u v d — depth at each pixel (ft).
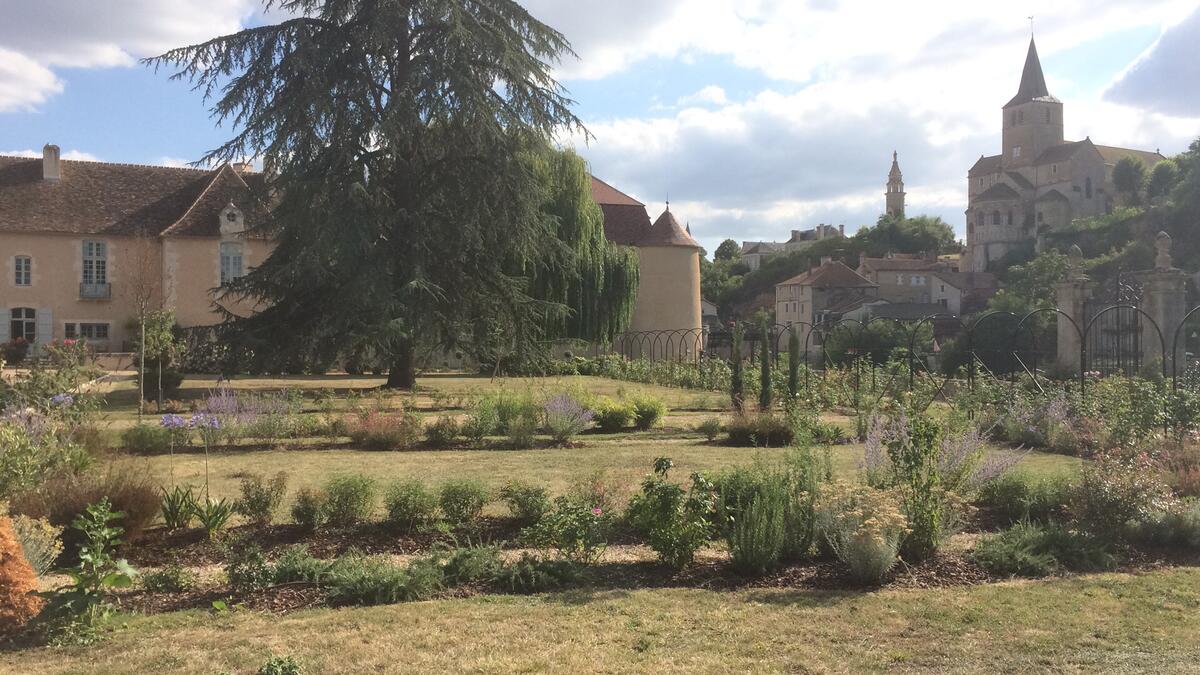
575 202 121.70
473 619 16.98
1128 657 15.19
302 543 22.39
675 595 18.65
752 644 15.70
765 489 22.09
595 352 133.90
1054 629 16.61
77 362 44.83
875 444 26.61
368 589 18.31
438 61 70.33
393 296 69.67
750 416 47.14
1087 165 317.83
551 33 80.38
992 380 55.83
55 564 20.54
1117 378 49.24
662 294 159.02
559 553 21.56
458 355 79.25
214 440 42.19
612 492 25.22
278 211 74.18
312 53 68.90
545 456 40.57
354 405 54.95
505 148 74.43
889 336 126.72
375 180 73.97
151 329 65.36
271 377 101.96
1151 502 23.03
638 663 14.75
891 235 357.00
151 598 18.28
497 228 75.72
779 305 279.69
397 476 34.37
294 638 15.87
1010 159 345.51
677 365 97.35
